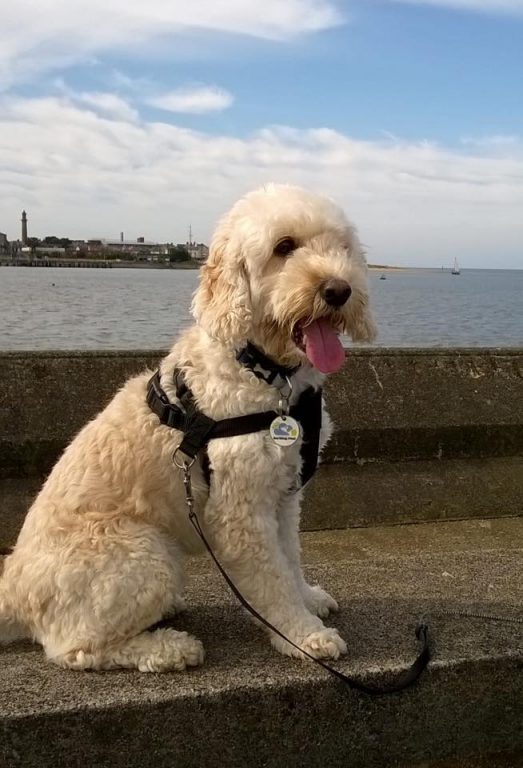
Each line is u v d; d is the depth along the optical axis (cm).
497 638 109
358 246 126
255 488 106
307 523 166
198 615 118
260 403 107
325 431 117
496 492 179
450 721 104
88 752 94
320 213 116
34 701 95
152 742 96
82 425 166
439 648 106
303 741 100
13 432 162
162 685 98
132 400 115
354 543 160
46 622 106
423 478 179
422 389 186
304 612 108
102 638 103
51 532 108
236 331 109
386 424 180
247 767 99
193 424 107
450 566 136
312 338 109
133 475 110
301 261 112
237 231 114
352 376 183
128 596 103
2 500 159
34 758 93
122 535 106
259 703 98
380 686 101
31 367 168
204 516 110
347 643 108
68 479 112
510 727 107
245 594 108
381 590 126
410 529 168
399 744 103
